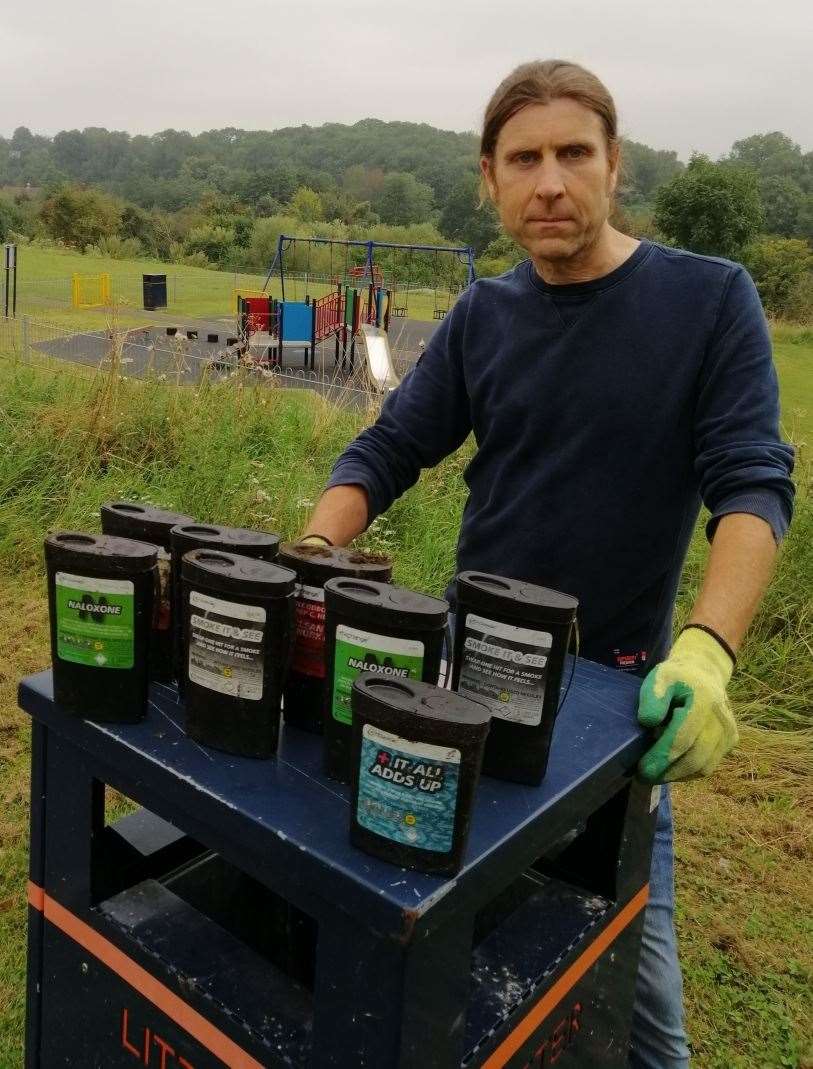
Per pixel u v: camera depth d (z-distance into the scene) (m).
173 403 6.66
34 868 1.50
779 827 3.50
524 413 1.84
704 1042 2.58
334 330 17.12
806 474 5.29
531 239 1.72
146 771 1.26
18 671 4.06
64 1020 1.50
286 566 1.35
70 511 5.44
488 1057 1.22
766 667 4.38
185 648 1.31
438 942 1.06
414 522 5.46
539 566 1.84
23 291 26.56
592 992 1.49
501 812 1.20
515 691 1.24
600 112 1.67
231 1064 1.23
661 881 1.84
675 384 1.72
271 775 1.24
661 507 1.78
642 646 1.85
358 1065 1.08
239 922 1.64
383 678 1.09
